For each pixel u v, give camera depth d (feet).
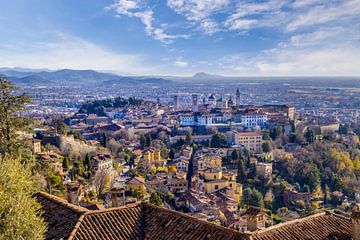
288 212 367.25
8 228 72.33
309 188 445.78
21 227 73.20
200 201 328.90
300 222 79.00
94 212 79.82
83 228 75.20
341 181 453.17
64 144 458.91
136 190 330.54
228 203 348.38
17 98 162.50
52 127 597.11
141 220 81.20
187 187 404.98
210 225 74.90
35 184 122.62
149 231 78.07
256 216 81.15
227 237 70.54
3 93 158.81
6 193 77.87
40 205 84.84
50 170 231.50
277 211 387.75
